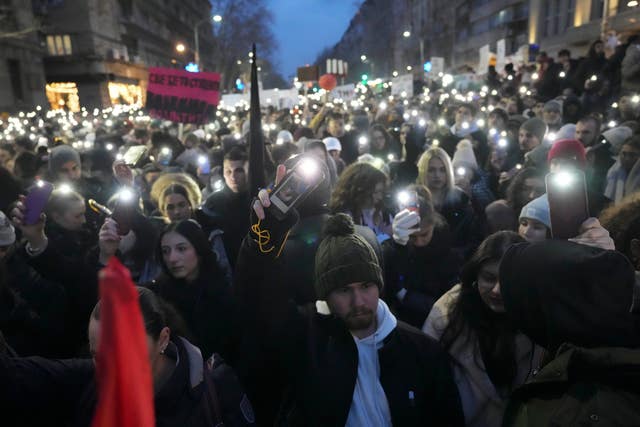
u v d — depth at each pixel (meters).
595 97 9.21
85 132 12.70
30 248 2.18
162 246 2.38
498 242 1.81
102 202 4.15
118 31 41.88
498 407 1.83
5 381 1.26
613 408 0.83
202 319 2.21
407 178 4.71
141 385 0.33
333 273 1.64
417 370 1.72
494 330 1.84
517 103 10.05
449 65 52.56
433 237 2.65
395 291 2.60
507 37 37.69
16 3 28.38
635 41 8.70
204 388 1.44
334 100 17.52
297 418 1.71
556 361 0.92
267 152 3.97
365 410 1.65
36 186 2.14
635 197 1.59
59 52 37.47
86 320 2.31
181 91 6.67
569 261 0.93
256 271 1.54
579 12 24.12
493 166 5.04
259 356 1.66
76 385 1.36
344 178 3.06
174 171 5.12
